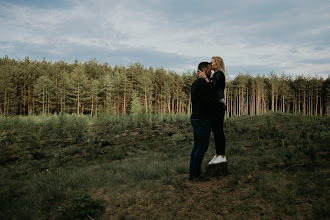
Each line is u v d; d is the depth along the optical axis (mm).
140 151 11539
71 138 18906
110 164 7824
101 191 4359
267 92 81938
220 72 3938
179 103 77312
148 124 26922
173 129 21688
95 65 113750
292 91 81500
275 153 6000
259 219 2641
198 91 3955
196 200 3322
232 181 3863
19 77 71375
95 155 11328
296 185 3445
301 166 4445
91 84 66938
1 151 13000
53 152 13250
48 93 64812
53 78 80062
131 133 20703
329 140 7160
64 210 3375
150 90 71688
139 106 57312
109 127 25312
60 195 4348
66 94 69250
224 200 3219
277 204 2918
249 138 11336
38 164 10367
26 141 18359
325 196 2982
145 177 5113
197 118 4031
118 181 4992
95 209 3365
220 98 4035
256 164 5062
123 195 3967
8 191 5781
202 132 4031
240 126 18031
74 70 88188
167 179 4516
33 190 5180
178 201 3377
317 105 80312
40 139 18656
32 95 69688
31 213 3607
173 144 12633
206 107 3992
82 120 28891
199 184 3990
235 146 8633
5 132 22719
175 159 7605
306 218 2551
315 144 6570
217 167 4316
